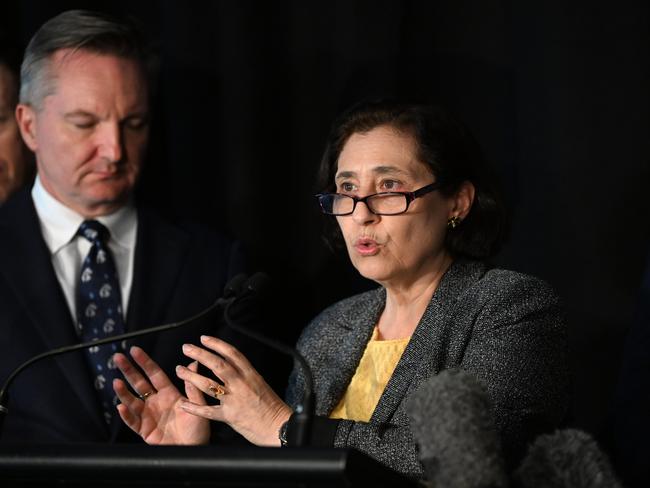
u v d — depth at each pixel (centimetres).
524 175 838
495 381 557
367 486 383
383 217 596
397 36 878
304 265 914
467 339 582
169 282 788
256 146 914
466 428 392
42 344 741
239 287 546
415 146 604
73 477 401
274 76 920
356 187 605
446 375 414
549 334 579
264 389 575
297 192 916
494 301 585
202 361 572
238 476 376
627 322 800
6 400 519
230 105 914
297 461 370
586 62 813
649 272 680
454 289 607
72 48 779
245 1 908
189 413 599
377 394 607
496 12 861
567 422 614
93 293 773
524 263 834
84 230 786
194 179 934
